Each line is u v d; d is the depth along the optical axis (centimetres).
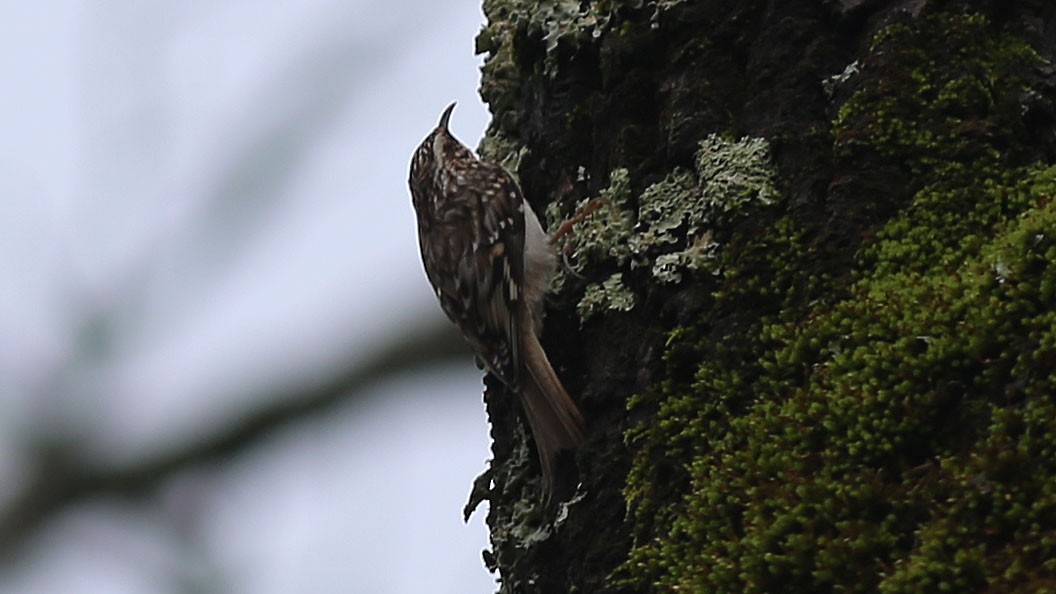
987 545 405
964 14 528
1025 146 506
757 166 535
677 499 493
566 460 572
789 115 539
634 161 584
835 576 426
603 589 508
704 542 463
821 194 520
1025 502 405
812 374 473
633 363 553
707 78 566
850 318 476
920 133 512
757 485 459
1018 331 436
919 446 439
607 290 571
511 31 692
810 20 551
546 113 649
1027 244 447
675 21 580
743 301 511
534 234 653
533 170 669
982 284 451
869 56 530
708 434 495
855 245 502
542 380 595
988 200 493
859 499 433
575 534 537
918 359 446
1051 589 386
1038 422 414
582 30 630
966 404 436
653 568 477
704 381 504
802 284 504
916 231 493
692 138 557
